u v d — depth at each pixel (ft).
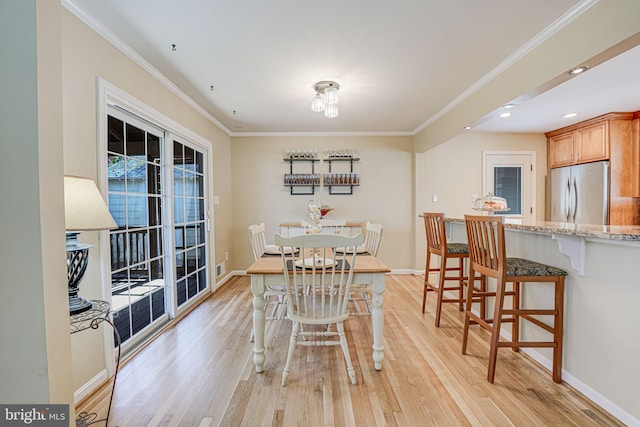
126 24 6.23
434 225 9.51
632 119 12.07
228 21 6.17
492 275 6.35
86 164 5.93
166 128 9.11
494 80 8.54
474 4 5.68
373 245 9.80
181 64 8.01
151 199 8.68
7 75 3.29
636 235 4.47
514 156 15.48
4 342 3.37
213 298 11.88
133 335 7.79
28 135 3.30
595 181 12.67
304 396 5.71
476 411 5.26
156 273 8.94
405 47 7.20
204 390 5.91
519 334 7.59
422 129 14.32
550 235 6.57
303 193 15.55
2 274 3.33
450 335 8.38
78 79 5.75
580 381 5.76
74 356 5.53
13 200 3.33
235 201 15.56
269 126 14.33
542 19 6.13
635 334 4.79
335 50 7.34
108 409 5.24
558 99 10.48
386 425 4.94
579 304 5.78
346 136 15.51
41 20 3.35
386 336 8.32
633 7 4.88
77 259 4.53
